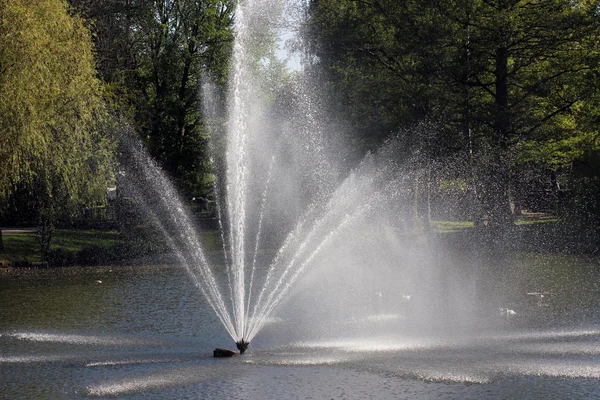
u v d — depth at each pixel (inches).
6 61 1004.6
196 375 459.8
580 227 1413.6
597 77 1430.9
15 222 1861.5
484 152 1462.8
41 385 443.5
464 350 520.1
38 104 1050.7
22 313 724.7
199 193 2193.7
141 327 636.7
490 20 1376.7
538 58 1472.7
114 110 1453.0
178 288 919.0
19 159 1050.7
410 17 1486.2
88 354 527.8
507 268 1075.3
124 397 415.5
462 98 1462.8
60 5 1145.4
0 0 1006.4
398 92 1528.1
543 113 1561.3
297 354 514.0
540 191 1991.9
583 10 1412.4
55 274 1096.8
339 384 434.6
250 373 464.1
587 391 411.8
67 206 1234.6
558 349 518.6
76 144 1171.9
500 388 421.4
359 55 1594.5
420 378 444.5
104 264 1240.8
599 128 1514.5
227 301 799.1
